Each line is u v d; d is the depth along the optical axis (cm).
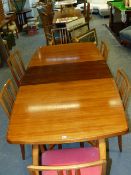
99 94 175
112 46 493
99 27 651
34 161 148
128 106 272
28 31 668
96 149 164
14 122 153
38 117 156
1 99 173
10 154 230
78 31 359
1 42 454
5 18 582
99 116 150
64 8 498
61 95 179
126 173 197
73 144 231
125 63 404
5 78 402
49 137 138
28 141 137
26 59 471
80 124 145
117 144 228
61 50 277
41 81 205
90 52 261
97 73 209
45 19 460
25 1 722
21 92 189
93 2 816
